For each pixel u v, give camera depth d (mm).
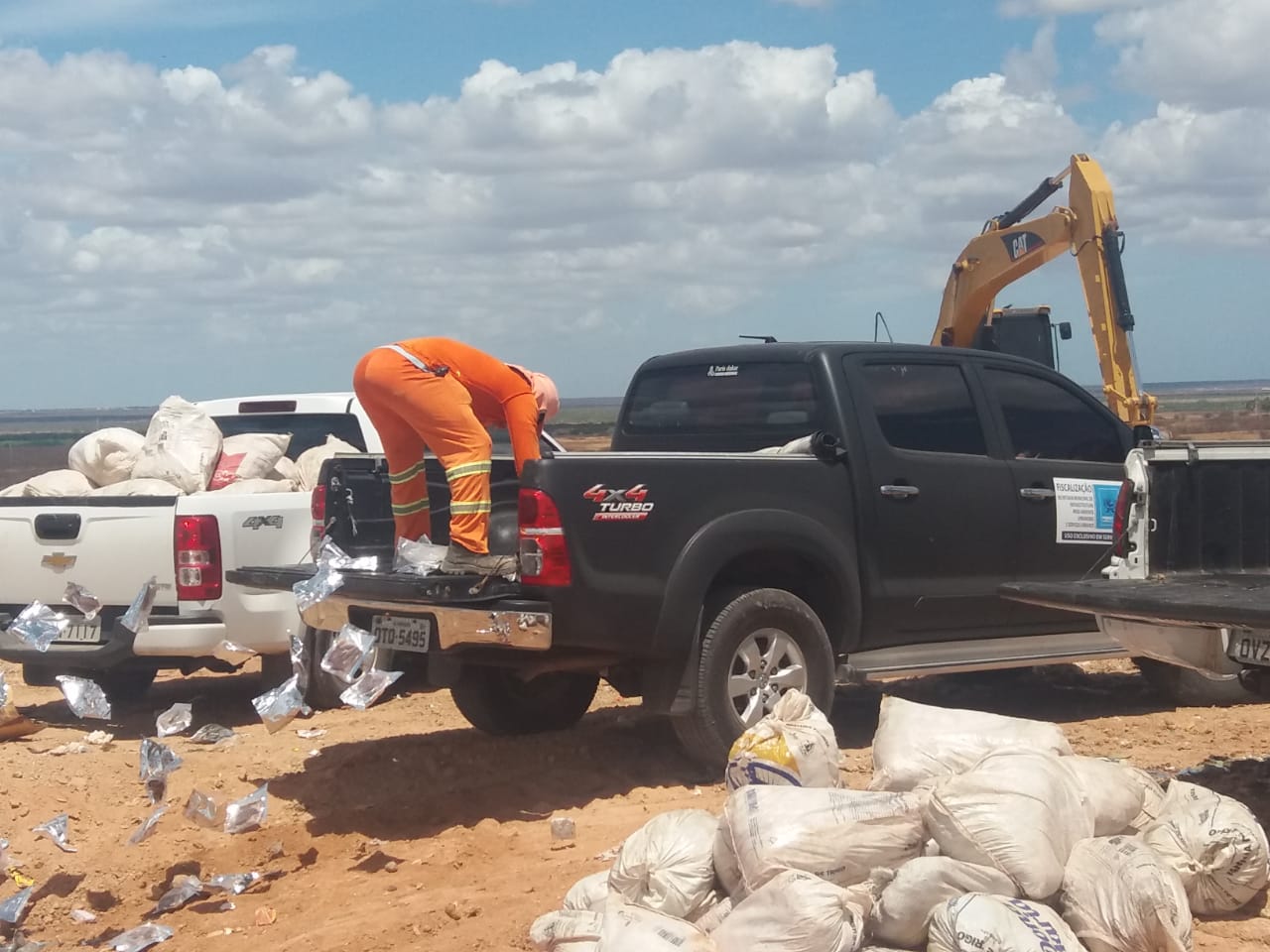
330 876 5895
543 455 6828
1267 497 6961
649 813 6609
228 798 6957
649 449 8797
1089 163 16312
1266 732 8180
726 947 4113
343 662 5840
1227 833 5012
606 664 7098
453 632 6508
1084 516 8539
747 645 7094
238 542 8742
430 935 5148
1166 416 45656
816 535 7379
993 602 8133
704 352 8656
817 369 7848
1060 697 9508
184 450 9227
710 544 6949
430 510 8453
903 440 7926
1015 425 8469
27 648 8773
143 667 9148
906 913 4285
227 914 5492
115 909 5629
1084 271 16156
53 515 8836
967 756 5176
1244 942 4848
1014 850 4301
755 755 5418
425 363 6938
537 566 6590
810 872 4324
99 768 7555
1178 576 6762
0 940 5285
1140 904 4262
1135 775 5223
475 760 7574
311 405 10539
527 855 6059
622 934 4109
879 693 9641
